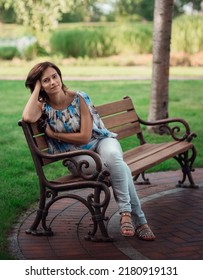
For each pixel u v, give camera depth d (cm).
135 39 2591
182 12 3694
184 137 673
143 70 2205
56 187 489
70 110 507
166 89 1007
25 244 476
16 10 1241
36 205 588
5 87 1705
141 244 479
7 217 536
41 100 510
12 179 681
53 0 1181
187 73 2073
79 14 3709
